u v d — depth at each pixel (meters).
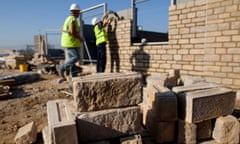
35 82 6.27
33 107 3.63
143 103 2.85
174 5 4.77
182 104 2.24
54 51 12.83
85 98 1.85
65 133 1.67
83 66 7.59
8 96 4.29
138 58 5.72
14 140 2.38
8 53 14.38
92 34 8.77
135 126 1.98
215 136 2.26
